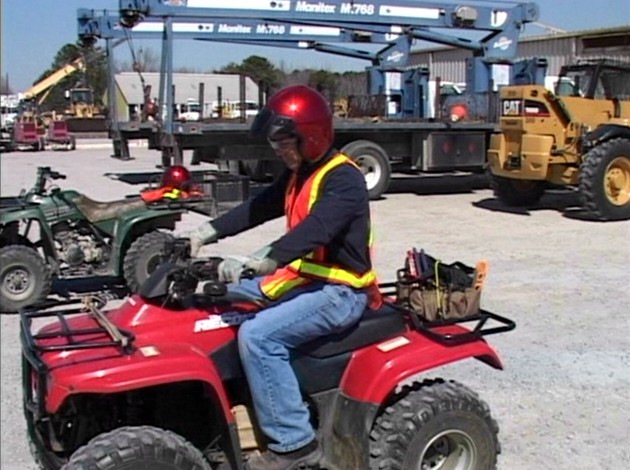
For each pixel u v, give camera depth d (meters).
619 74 11.69
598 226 10.44
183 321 2.94
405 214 11.70
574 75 11.84
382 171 13.45
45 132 30.03
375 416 3.07
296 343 2.98
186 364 2.75
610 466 3.76
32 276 6.35
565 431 4.13
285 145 2.92
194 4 13.36
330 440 3.13
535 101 11.31
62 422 2.98
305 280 3.04
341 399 3.10
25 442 3.95
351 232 2.98
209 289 2.85
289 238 2.80
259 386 2.93
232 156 12.90
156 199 6.87
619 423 4.23
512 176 11.72
